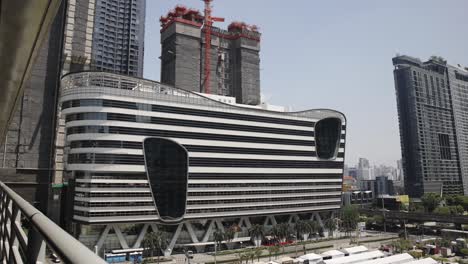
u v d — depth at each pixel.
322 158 98.38
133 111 67.06
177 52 135.00
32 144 74.00
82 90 64.44
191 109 74.25
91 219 62.81
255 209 83.62
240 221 85.50
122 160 65.31
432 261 56.66
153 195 68.88
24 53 4.33
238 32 154.50
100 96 64.38
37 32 3.73
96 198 63.44
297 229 91.44
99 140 63.72
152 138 68.75
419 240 95.31
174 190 71.38
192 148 73.94
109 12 122.62
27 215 2.60
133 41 125.81
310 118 96.19
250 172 82.62
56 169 80.56
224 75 150.00
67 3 91.69
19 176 71.25
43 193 72.44
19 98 6.57
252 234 82.31
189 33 138.50
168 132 70.69
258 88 154.00
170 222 71.00
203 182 75.38
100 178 63.94
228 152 79.12
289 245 86.50
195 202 74.19
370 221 120.12
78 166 64.56
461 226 103.19
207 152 75.94
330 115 101.31
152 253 68.31
